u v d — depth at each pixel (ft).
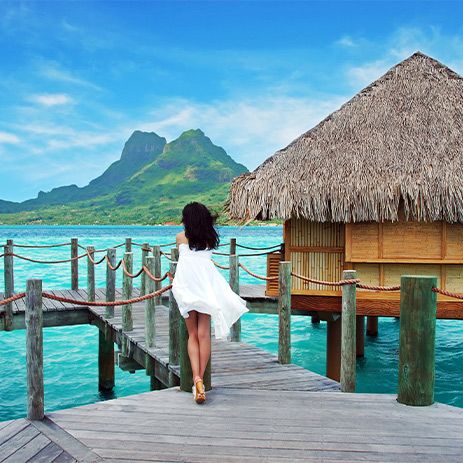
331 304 33.76
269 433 14.61
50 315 36.14
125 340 29.22
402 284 17.25
